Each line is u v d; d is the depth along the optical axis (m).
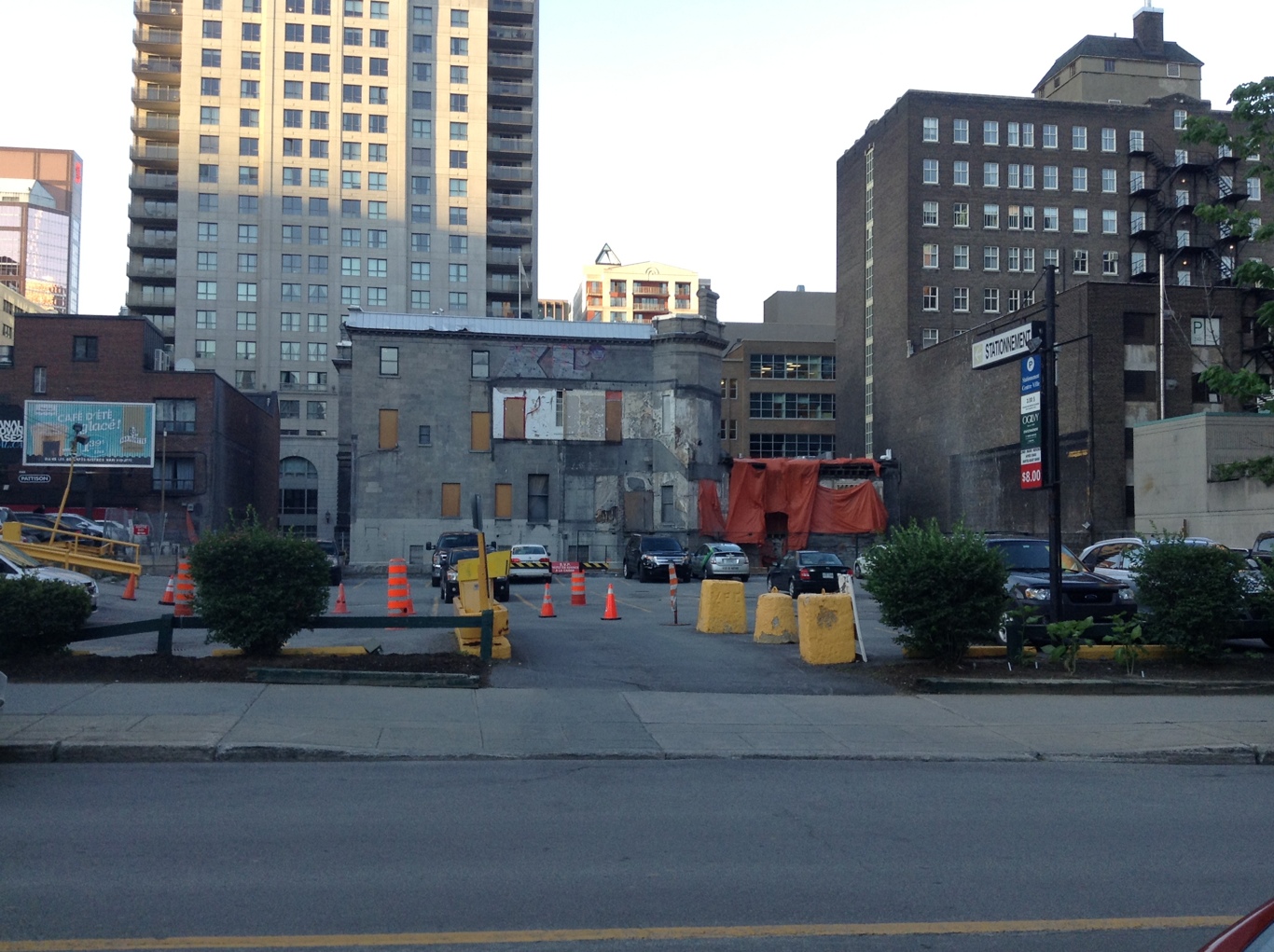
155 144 95.81
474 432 53.31
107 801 8.15
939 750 10.57
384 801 8.26
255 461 70.69
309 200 94.44
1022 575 17.47
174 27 96.31
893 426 76.44
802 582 30.00
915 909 5.80
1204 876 6.46
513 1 101.94
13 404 56.62
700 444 53.69
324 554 14.16
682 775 9.44
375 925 5.46
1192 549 14.80
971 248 77.00
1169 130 79.62
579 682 13.89
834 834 7.38
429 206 96.56
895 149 78.69
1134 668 14.55
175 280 92.88
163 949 5.11
